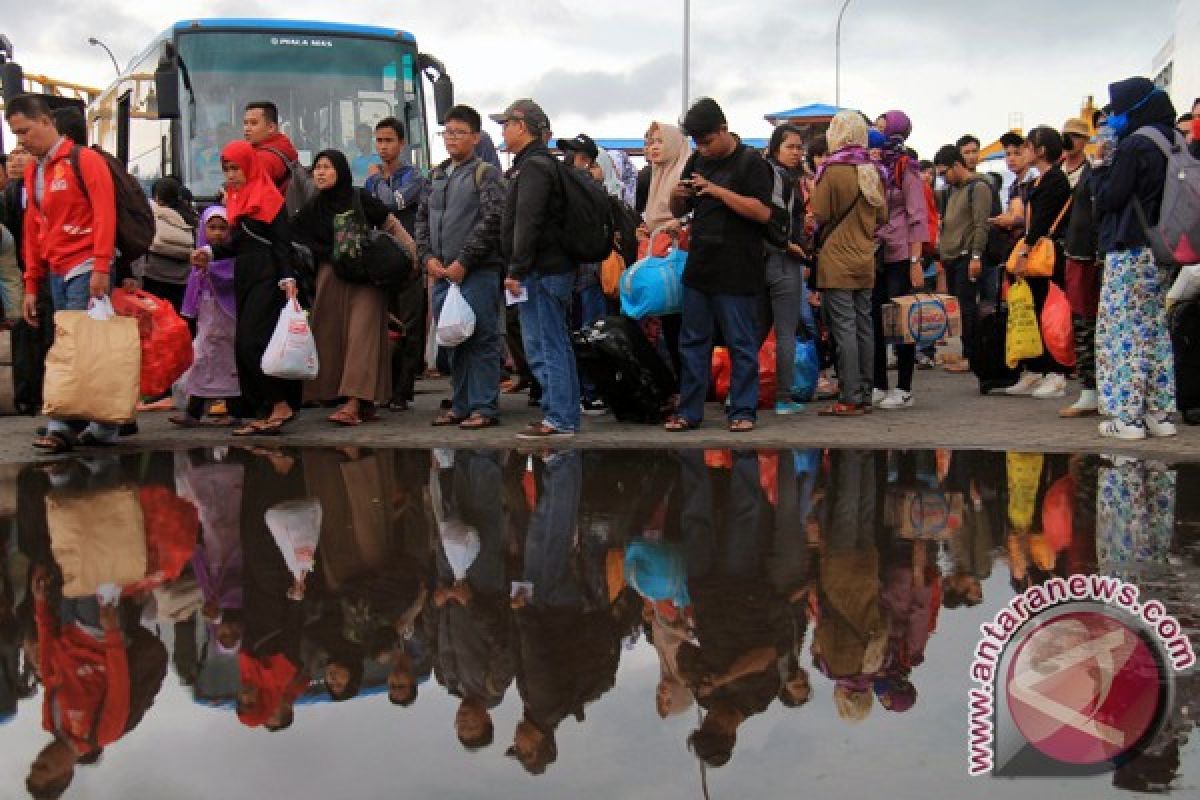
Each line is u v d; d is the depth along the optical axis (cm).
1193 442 670
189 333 777
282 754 266
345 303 820
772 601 374
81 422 775
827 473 588
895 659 317
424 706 294
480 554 443
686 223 804
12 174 917
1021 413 832
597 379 807
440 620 364
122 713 293
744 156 727
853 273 798
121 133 1477
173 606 383
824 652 324
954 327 870
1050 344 861
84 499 559
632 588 392
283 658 333
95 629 361
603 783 246
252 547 460
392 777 252
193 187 1206
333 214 801
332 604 383
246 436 776
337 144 1260
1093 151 871
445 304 778
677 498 535
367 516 513
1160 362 689
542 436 741
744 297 741
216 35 1240
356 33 1282
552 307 735
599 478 589
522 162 723
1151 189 650
